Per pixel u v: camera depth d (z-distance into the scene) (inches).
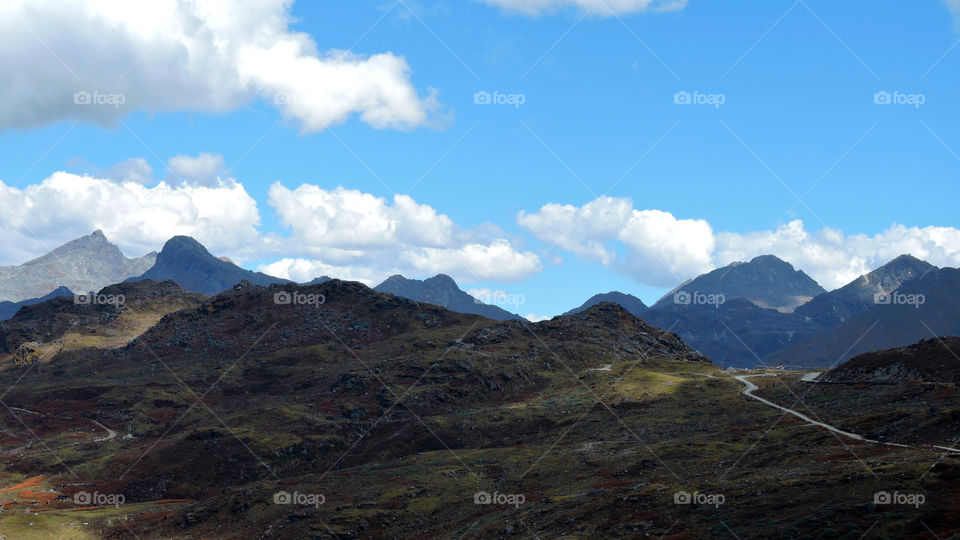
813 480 4441.4
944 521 3494.1
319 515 5969.5
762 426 6934.1
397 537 5521.7
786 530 3809.1
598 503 5019.7
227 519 6250.0
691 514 4377.5
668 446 6643.7
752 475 5022.1
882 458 4741.6
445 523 5570.9
